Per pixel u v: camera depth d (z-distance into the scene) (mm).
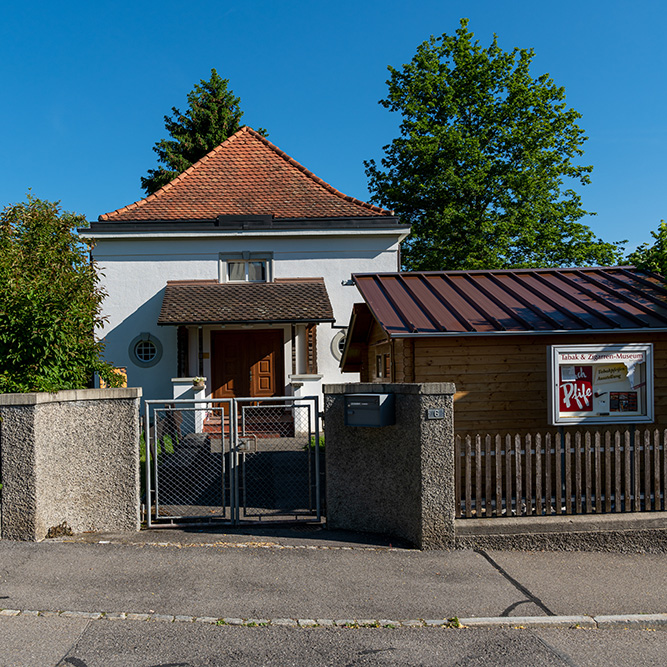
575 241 25969
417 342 8164
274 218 17297
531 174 24844
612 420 7551
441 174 24250
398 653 4266
